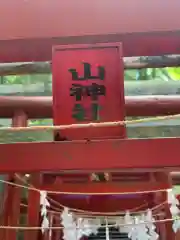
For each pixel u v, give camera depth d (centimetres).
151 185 492
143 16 316
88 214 552
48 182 530
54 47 325
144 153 320
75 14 322
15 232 492
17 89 639
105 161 319
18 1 327
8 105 498
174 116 248
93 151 321
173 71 664
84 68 327
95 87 326
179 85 621
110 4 321
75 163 320
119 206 551
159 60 505
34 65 511
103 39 321
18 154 324
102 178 561
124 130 325
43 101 507
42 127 258
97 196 550
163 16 315
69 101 327
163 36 317
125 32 315
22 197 653
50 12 323
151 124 687
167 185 493
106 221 539
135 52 334
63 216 500
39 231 577
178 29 312
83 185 496
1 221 503
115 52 325
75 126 256
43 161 321
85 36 318
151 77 674
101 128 325
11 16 324
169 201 411
